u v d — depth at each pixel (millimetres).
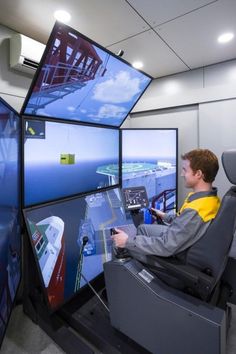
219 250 1202
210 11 1781
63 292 1652
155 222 2229
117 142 2609
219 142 2936
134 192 2406
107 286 1513
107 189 2414
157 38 2186
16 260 1511
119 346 1429
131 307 1381
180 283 1304
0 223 1158
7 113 1257
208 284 1155
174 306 1198
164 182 3055
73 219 1875
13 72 1950
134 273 1356
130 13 1777
